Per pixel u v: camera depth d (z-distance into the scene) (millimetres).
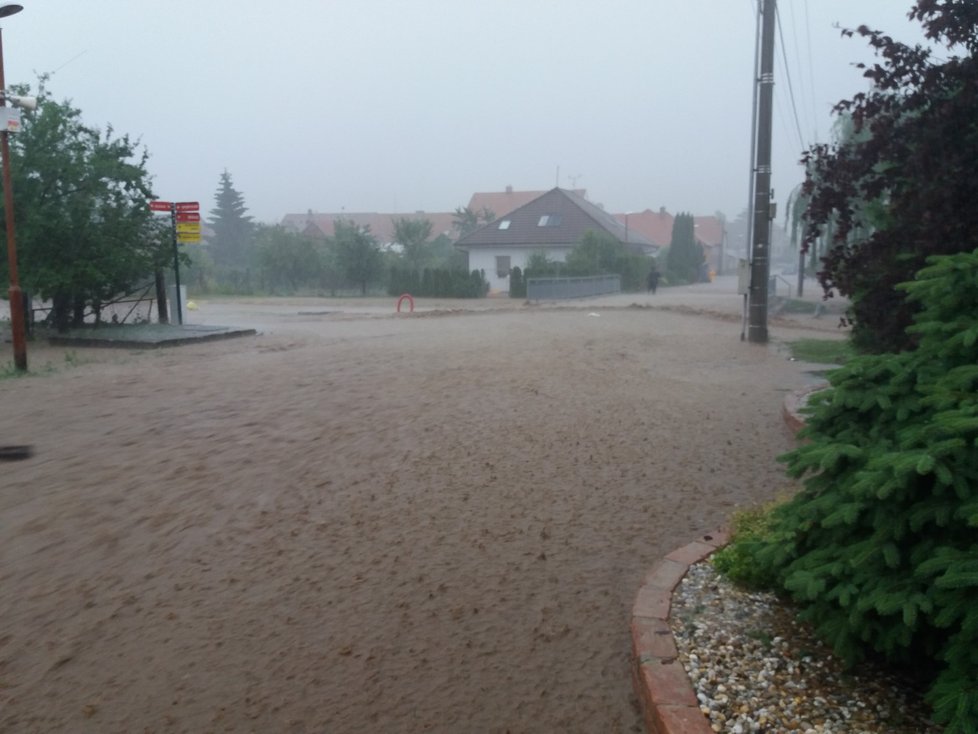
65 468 7500
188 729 3809
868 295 8508
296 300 44500
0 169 18547
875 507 3611
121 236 20453
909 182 8281
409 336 20250
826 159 8938
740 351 16859
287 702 4012
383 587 5176
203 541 5840
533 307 33062
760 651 4047
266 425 9195
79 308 21516
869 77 8539
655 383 12562
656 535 6070
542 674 4242
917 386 3988
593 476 7492
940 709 3082
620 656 4402
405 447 8336
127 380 12586
